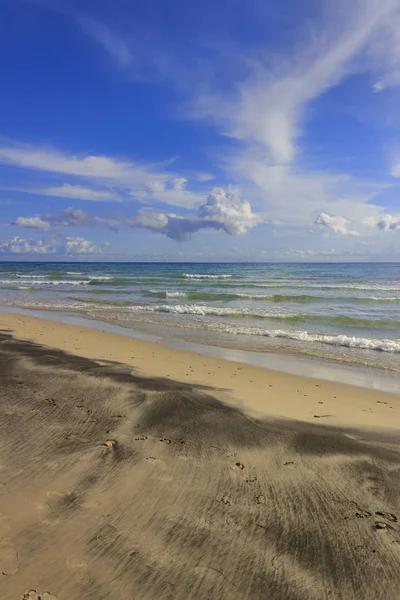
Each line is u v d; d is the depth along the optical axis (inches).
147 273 2283.5
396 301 875.4
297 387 269.6
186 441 165.0
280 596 85.9
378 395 254.8
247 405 221.8
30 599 82.2
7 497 119.1
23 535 101.7
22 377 262.1
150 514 112.9
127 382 254.2
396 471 143.9
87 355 350.0
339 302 855.1
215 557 96.7
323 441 171.3
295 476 138.4
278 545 101.7
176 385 255.8
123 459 145.9
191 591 86.2
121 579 88.7
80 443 159.2
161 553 97.3
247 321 597.6
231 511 115.8
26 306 783.7
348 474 140.7
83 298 930.7
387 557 98.2
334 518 113.9
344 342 430.9
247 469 142.5
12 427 175.0
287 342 443.2
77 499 119.1
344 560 97.0
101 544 99.5
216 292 1077.8
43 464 140.6
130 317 638.5
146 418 190.5
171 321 596.7
